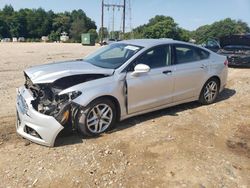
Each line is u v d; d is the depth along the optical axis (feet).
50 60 57.26
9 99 24.03
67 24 442.91
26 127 15.55
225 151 15.57
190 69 20.81
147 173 13.34
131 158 14.52
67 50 101.14
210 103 23.41
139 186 12.44
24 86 17.46
